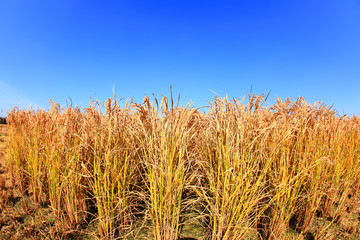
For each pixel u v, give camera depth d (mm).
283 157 2410
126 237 2246
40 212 2584
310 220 2486
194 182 3090
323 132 3027
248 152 2145
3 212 2723
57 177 2598
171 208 2203
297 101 2855
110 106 2598
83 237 2283
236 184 1940
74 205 2660
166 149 1977
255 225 2320
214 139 2537
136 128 2768
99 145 2705
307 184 2754
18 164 3646
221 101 2424
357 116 5281
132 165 2719
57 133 2885
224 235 1896
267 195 2248
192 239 2197
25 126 4129
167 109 2156
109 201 2311
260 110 2809
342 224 2652
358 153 3850
